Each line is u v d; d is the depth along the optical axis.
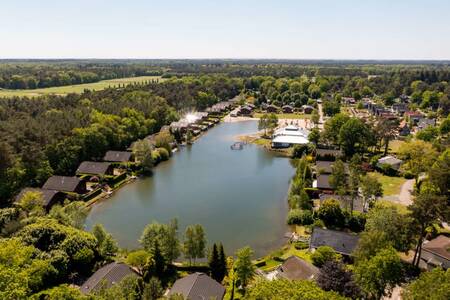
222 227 73.00
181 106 192.25
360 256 46.88
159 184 98.88
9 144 89.25
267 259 58.97
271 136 153.12
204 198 88.81
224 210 81.50
